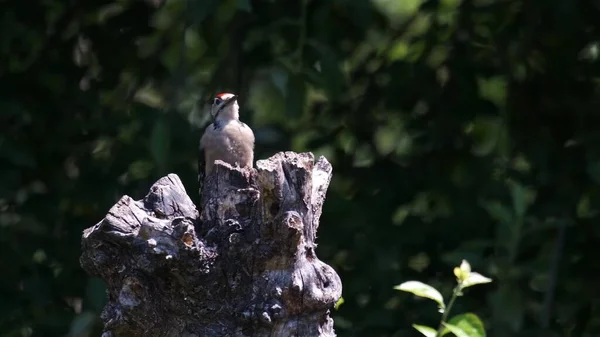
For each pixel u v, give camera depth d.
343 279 11.30
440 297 7.08
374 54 12.18
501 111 11.80
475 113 11.62
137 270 6.05
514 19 11.76
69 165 11.94
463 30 11.76
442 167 11.64
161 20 12.21
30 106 11.55
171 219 6.14
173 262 5.98
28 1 11.52
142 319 6.07
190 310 6.12
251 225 6.12
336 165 11.92
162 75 12.13
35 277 11.44
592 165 10.70
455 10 11.88
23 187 11.83
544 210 11.22
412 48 11.99
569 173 11.51
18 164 11.16
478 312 10.85
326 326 6.34
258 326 6.08
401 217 11.88
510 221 10.14
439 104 11.65
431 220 11.45
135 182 11.69
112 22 12.03
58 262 11.70
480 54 11.84
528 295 11.06
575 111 11.73
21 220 11.68
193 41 12.44
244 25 11.65
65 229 11.69
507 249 10.28
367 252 11.26
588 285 11.33
